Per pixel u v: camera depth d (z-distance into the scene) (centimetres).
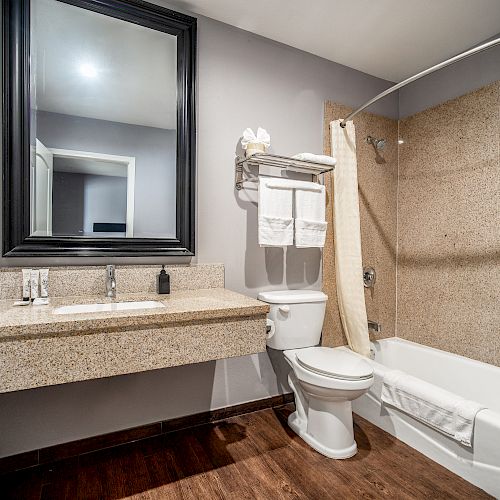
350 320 237
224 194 206
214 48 201
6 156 152
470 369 213
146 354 128
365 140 259
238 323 146
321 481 151
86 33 168
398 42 221
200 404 199
